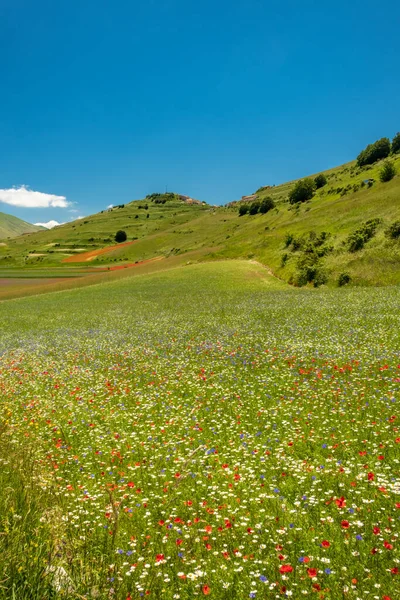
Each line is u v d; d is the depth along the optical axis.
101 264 158.38
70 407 13.41
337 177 172.75
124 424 11.66
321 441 9.24
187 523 6.30
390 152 170.75
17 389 16.20
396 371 14.33
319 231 79.75
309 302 38.00
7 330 35.94
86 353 23.27
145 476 8.21
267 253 85.69
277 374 15.52
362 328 23.23
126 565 5.20
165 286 68.50
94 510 6.90
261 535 5.78
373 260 52.84
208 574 5.05
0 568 3.92
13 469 7.59
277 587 4.71
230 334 25.78
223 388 14.37
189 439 9.93
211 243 138.62
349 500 6.57
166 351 22.11
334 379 14.10
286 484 7.37
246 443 9.47
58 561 4.38
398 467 7.63
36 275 119.94
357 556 5.14
